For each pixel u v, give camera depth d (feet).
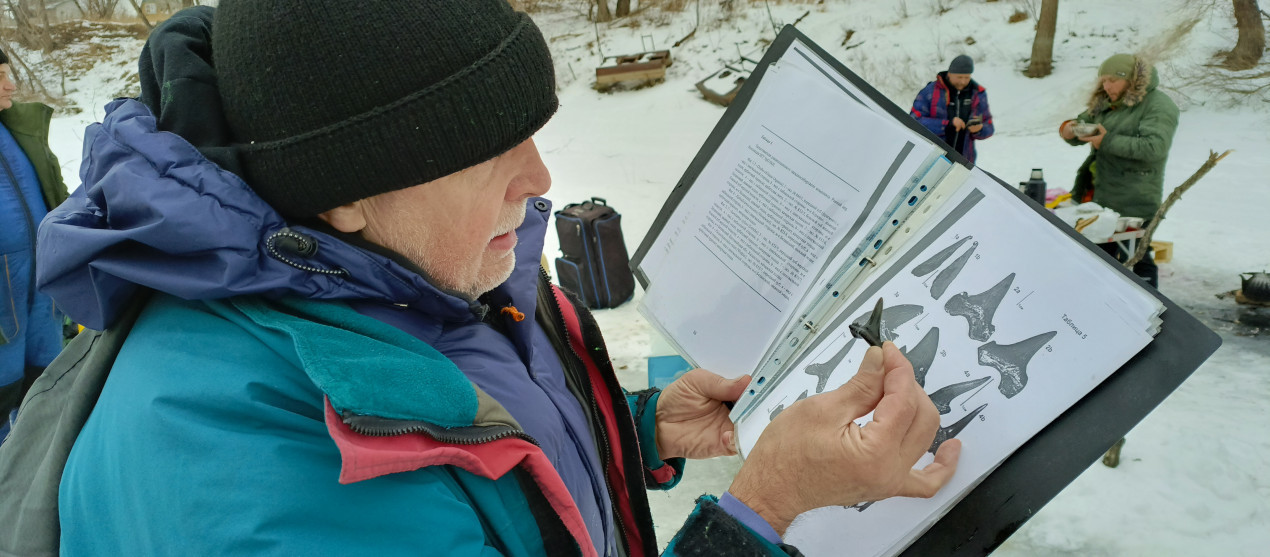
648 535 3.55
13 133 8.11
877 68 35.91
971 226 2.84
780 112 3.49
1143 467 8.53
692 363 3.73
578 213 14.02
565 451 2.86
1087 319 2.52
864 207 3.12
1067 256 2.61
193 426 1.98
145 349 2.21
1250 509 7.70
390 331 2.42
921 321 2.84
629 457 3.48
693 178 3.83
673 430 3.75
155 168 2.12
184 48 2.38
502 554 2.35
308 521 1.94
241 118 2.29
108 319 2.31
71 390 2.33
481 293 2.87
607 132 33.68
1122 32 32.83
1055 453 2.47
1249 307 12.64
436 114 2.24
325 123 2.20
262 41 2.17
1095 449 2.41
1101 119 13.78
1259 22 27.48
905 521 2.61
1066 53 32.71
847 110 3.24
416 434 2.11
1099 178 13.89
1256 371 10.44
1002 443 2.54
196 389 2.05
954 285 2.81
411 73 2.20
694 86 37.81
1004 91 31.63
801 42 3.48
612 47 43.62
